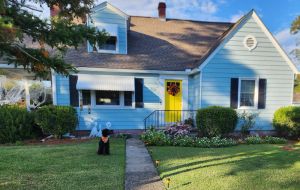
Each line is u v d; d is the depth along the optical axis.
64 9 5.57
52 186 5.41
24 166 6.93
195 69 13.92
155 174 6.36
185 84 15.09
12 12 4.21
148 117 14.57
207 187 5.43
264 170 6.77
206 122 12.34
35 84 17.22
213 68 13.89
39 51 4.77
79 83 13.08
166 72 14.42
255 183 5.73
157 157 8.22
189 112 14.99
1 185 5.45
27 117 12.02
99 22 14.55
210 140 11.16
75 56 14.12
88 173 6.33
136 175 6.25
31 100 17.02
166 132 12.35
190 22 19.28
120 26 15.02
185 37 17.61
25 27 4.58
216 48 13.84
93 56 14.41
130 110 14.38
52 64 4.91
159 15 18.78
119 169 6.70
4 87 16.56
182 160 7.80
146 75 14.48
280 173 6.52
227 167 7.01
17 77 15.98
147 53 15.54
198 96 14.14
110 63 14.12
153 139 10.79
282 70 14.45
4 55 4.63
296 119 12.89
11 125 11.42
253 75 14.25
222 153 8.98
